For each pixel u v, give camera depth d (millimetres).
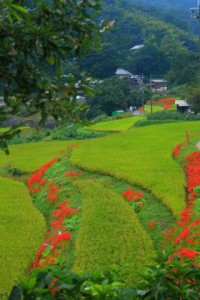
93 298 4602
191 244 13258
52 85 4281
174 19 175750
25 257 14508
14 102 4371
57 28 4293
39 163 30156
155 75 119062
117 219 16547
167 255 5180
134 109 87750
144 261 13211
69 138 47906
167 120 55094
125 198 19328
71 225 16938
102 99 81500
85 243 14641
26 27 4066
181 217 15570
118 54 102812
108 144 32531
